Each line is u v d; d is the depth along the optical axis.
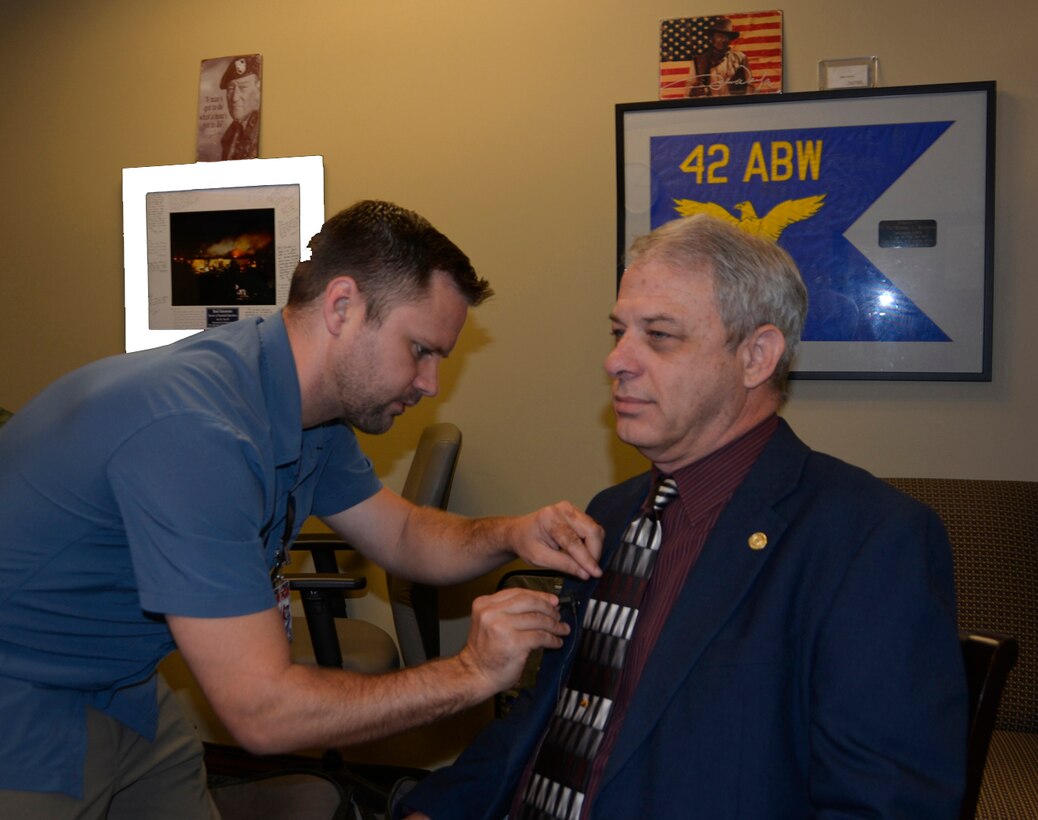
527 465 2.70
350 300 1.30
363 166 2.81
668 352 1.19
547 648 1.25
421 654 2.25
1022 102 2.30
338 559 2.88
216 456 1.12
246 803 1.75
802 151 2.43
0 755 1.21
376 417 1.39
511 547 1.50
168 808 1.57
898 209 2.38
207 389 1.20
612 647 1.23
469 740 2.77
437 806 1.28
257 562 1.15
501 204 2.69
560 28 2.62
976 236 2.33
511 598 1.22
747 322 1.19
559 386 2.67
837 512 1.11
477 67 2.70
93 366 1.31
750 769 1.03
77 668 1.27
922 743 0.97
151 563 1.11
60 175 3.11
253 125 2.90
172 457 1.12
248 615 1.13
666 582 1.22
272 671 1.12
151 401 1.16
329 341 1.32
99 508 1.18
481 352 2.73
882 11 2.38
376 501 1.74
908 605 1.02
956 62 2.34
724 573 1.13
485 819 1.27
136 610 1.29
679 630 1.12
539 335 2.68
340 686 1.16
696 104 2.49
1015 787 1.60
